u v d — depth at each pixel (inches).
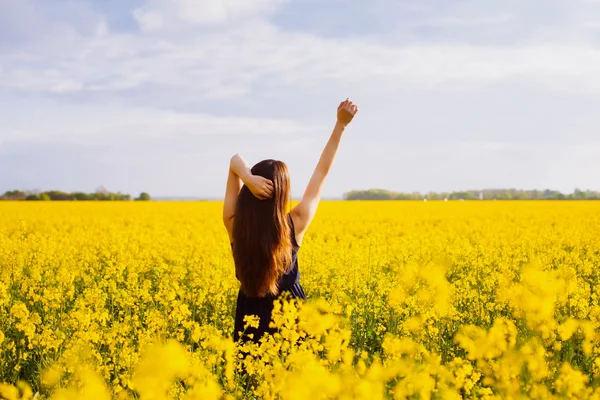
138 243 707.4
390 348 169.0
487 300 335.3
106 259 569.6
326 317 158.7
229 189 179.2
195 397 125.0
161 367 110.0
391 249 610.9
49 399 167.3
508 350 152.7
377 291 362.0
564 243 722.2
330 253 531.8
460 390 175.5
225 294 370.6
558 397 139.3
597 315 242.2
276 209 167.5
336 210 1617.9
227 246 642.8
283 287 176.1
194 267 488.4
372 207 1787.6
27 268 485.7
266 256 166.9
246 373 182.4
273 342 165.9
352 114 177.5
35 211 1525.6
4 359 236.5
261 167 170.9
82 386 151.4
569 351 208.5
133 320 287.4
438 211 1550.2
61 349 225.8
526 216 1321.4
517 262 496.7
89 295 312.0
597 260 539.8
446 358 219.9
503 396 143.6
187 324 237.9
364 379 120.6
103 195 2999.5
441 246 633.0
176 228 993.5
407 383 132.7
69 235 804.6
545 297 181.2
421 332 228.4
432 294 209.3
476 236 829.2
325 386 111.4
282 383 137.7
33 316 237.1
